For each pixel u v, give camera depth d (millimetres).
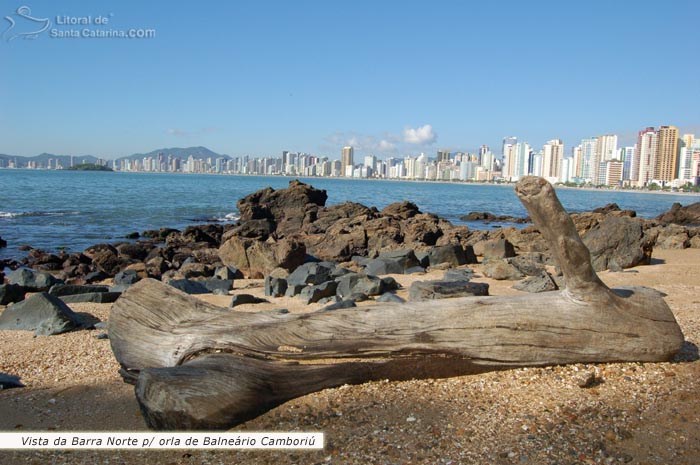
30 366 6648
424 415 4465
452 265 15523
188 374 4379
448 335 4883
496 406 4566
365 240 21031
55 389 5727
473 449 4016
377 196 88062
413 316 4941
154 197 64562
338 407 4609
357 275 10945
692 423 4215
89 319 9156
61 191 70125
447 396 4734
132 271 15805
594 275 5000
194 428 4293
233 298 10062
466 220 45281
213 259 19406
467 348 4902
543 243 21141
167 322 5316
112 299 11086
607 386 4801
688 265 13977
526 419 4367
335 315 4949
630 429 4199
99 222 36125
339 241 20906
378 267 14250
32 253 21391
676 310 7914
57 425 4766
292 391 4703
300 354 4781
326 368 4801
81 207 46719
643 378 4914
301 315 5043
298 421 4465
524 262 12789
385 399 4699
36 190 70500
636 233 13805
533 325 4945
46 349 7336
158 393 4250
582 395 4664
